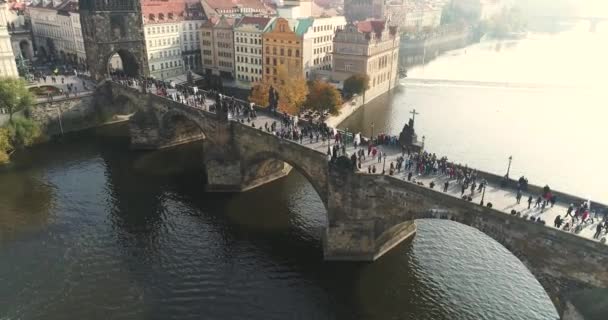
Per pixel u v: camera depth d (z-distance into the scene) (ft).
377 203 196.95
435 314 181.88
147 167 322.34
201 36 574.15
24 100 346.33
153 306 185.57
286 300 189.78
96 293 192.54
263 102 381.81
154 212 257.55
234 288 196.44
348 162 196.54
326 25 547.08
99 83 402.72
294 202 271.49
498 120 450.30
